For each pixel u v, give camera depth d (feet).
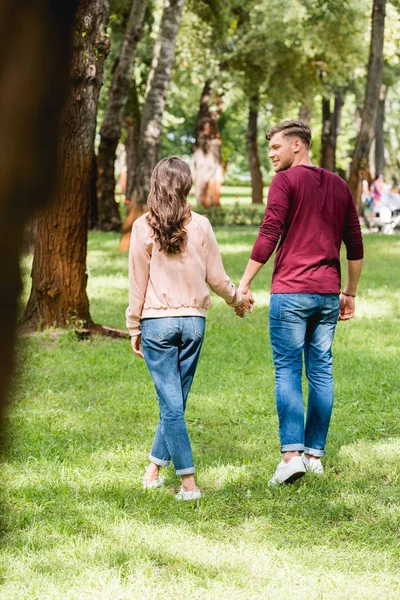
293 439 18.22
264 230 18.38
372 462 20.18
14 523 15.94
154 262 17.12
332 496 17.85
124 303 46.50
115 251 72.18
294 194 18.34
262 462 20.10
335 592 13.43
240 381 28.78
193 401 26.08
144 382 28.76
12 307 1.39
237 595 13.28
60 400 26.00
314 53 112.16
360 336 37.52
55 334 34.96
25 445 20.83
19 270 1.39
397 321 41.65
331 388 19.16
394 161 223.30
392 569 14.37
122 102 89.86
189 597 13.21
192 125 209.05
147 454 20.77
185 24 108.68
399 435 23.02
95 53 34.06
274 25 105.91
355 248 19.30
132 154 126.31
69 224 36.06
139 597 13.15
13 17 1.35
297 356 18.67
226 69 118.83
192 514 16.80
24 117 1.37
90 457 20.36
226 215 116.88
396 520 16.42
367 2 107.86
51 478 18.61
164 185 16.81
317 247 18.37
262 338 37.14
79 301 36.52
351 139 208.74
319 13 107.24
